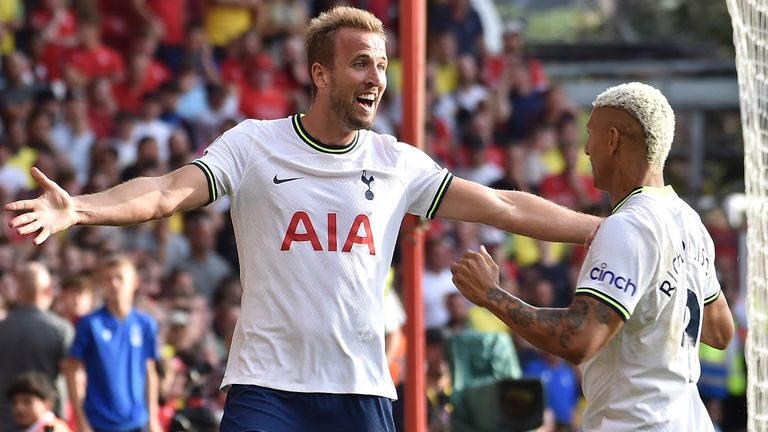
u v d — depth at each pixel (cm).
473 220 930
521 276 2355
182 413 1456
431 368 1619
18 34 2612
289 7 2886
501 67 2934
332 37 884
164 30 2750
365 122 886
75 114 2419
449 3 2933
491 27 3112
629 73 3222
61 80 2573
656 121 848
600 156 869
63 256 2064
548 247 2441
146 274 2073
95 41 2619
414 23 1205
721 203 2906
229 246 2267
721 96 3166
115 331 1584
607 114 861
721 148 3384
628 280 816
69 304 1761
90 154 2366
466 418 1434
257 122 902
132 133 2439
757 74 978
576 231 934
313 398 872
